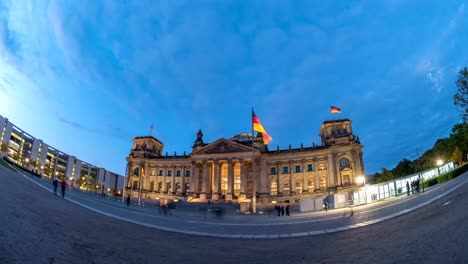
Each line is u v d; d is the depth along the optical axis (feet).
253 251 41.16
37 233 32.04
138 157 404.98
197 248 42.78
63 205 68.74
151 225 67.62
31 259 23.98
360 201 181.27
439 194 94.43
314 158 333.42
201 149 349.61
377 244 38.40
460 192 75.15
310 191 325.42
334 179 314.76
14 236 28.14
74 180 632.38
